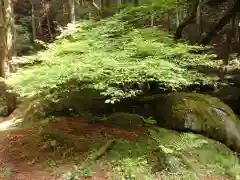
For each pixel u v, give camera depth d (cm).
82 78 507
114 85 534
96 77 499
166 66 507
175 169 486
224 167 524
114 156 509
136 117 612
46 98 700
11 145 588
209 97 646
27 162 519
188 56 588
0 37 1026
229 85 888
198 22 1075
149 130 572
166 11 775
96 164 494
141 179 467
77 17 1179
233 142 582
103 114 675
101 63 498
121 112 658
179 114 589
